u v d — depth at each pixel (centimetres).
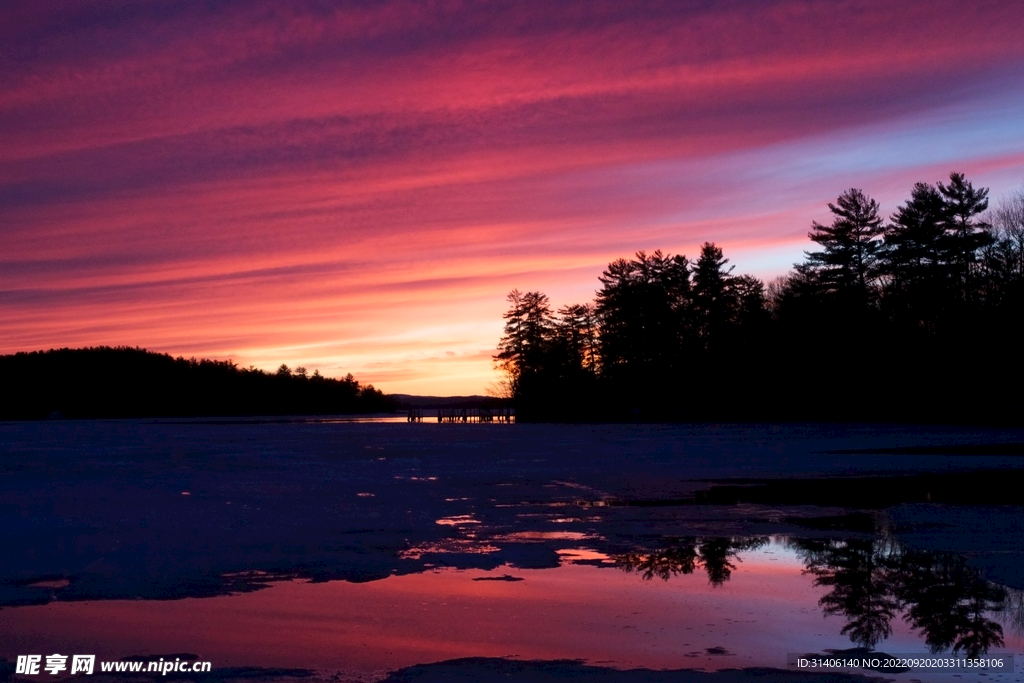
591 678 622
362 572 977
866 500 1587
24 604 837
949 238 5812
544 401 8012
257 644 710
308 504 1563
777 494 1695
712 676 630
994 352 5225
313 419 9925
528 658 671
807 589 893
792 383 6512
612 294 7688
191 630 750
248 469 2359
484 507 1520
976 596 862
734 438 3834
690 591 889
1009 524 1296
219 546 1132
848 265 6475
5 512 1458
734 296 7356
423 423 7475
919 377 5747
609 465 2400
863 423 5638
